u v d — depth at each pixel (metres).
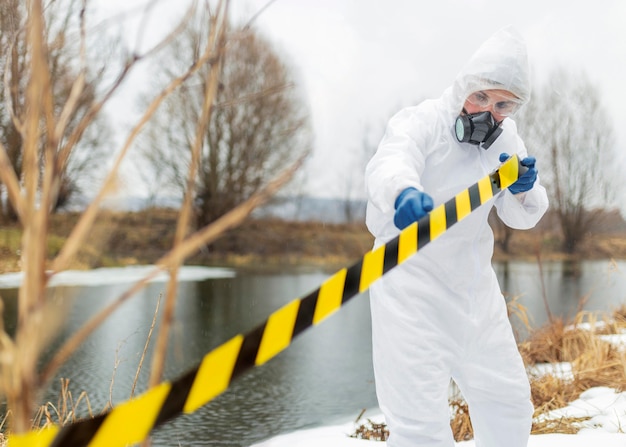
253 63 17.48
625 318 6.97
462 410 4.03
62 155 0.79
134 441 0.85
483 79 2.40
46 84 0.76
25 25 0.81
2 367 0.71
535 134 25.38
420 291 2.43
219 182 20.23
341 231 24.97
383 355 2.46
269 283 14.28
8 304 9.20
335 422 4.67
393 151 2.34
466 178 2.54
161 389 0.86
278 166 18.53
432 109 2.58
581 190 25.12
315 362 6.86
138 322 8.61
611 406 4.07
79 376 5.89
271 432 4.43
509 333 2.59
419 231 1.39
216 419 4.71
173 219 19.84
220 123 19.27
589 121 25.42
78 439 0.82
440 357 2.43
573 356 5.48
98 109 0.83
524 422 2.58
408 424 2.40
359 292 1.19
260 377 6.13
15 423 0.71
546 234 26.19
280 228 23.75
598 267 20.19
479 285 2.52
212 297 11.59
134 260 16.36
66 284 11.81
